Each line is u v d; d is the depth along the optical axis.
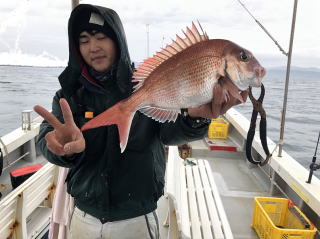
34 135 4.38
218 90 1.18
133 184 1.63
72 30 1.60
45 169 2.81
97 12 1.56
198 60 1.20
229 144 4.82
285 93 3.20
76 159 1.48
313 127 9.40
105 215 1.63
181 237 2.40
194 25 1.23
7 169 4.06
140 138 1.62
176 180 2.63
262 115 1.39
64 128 1.19
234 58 1.17
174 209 2.44
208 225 2.39
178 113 1.31
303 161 6.64
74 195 1.73
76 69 1.63
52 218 2.25
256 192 3.65
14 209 2.28
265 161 1.43
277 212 2.93
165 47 1.26
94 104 1.64
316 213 2.68
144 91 1.26
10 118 10.18
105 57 1.60
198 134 1.45
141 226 1.68
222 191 3.65
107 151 1.59
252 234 2.84
